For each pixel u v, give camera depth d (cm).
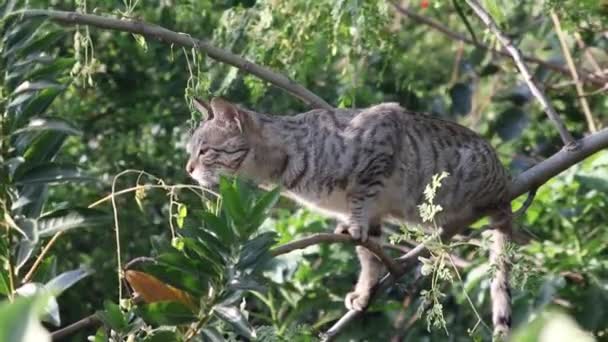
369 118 1069
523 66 1014
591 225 1198
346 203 1083
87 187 1325
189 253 689
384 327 1141
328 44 1165
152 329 699
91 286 1298
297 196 1099
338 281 1181
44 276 718
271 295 1106
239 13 1217
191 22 1399
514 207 1202
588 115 1291
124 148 1381
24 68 734
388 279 1005
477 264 1045
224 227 683
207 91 1134
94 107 1432
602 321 1055
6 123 720
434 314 802
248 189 689
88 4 1274
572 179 1156
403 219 1084
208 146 1094
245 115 1084
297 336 841
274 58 1173
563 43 1259
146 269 705
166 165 1377
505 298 984
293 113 1391
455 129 1088
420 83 1509
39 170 709
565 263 1086
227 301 685
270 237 690
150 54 1402
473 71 1398
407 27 1555
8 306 272
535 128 1446
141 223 1305
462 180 1064
